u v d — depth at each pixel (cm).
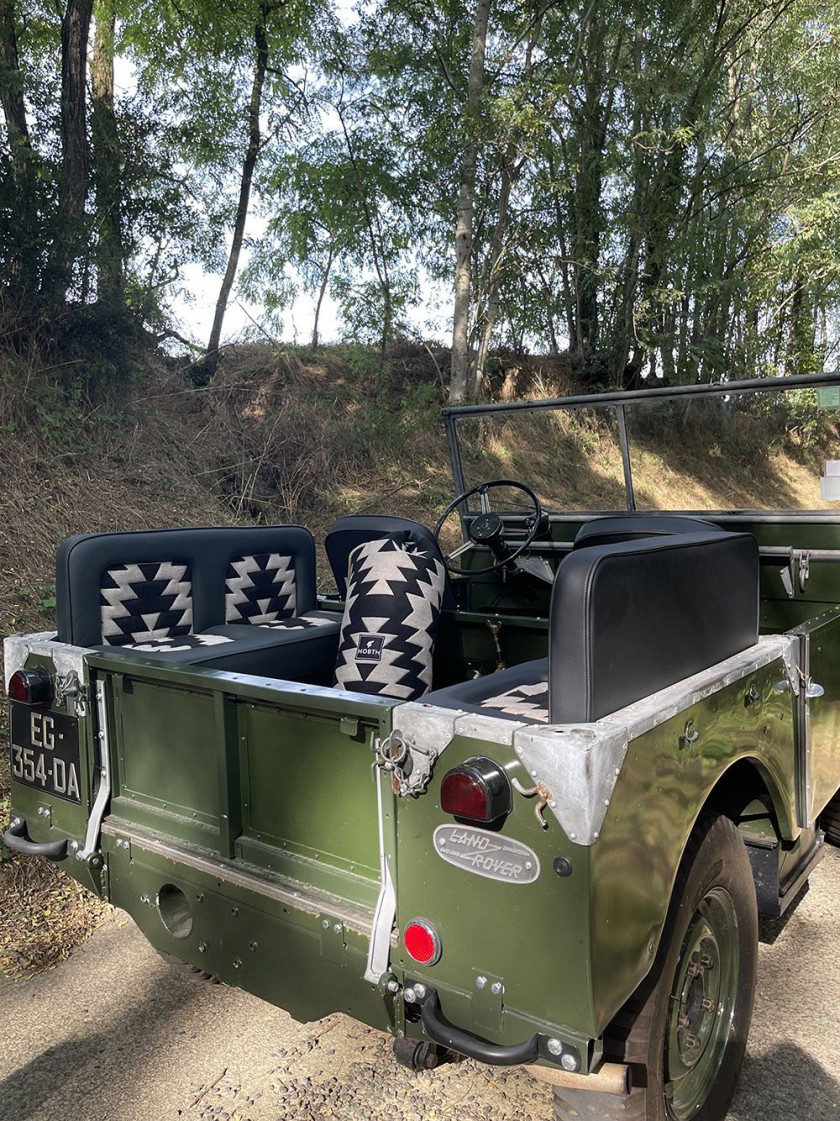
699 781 175
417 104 964
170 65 935
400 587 258
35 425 692
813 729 242
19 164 718
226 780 195
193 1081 219
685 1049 188
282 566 315
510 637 304
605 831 143
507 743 147
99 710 224
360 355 1061
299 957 180
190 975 236
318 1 933
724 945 202
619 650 160
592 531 300
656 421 332
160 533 270
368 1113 205
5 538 577
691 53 1206
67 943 288
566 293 1288
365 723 170
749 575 217
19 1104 213
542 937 145
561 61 1089
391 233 1077
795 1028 235
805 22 1367
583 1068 141
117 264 772
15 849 235
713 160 1314
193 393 877
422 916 161
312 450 891
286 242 1064
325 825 182
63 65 756
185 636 271
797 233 1173
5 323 703
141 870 213
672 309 1188
